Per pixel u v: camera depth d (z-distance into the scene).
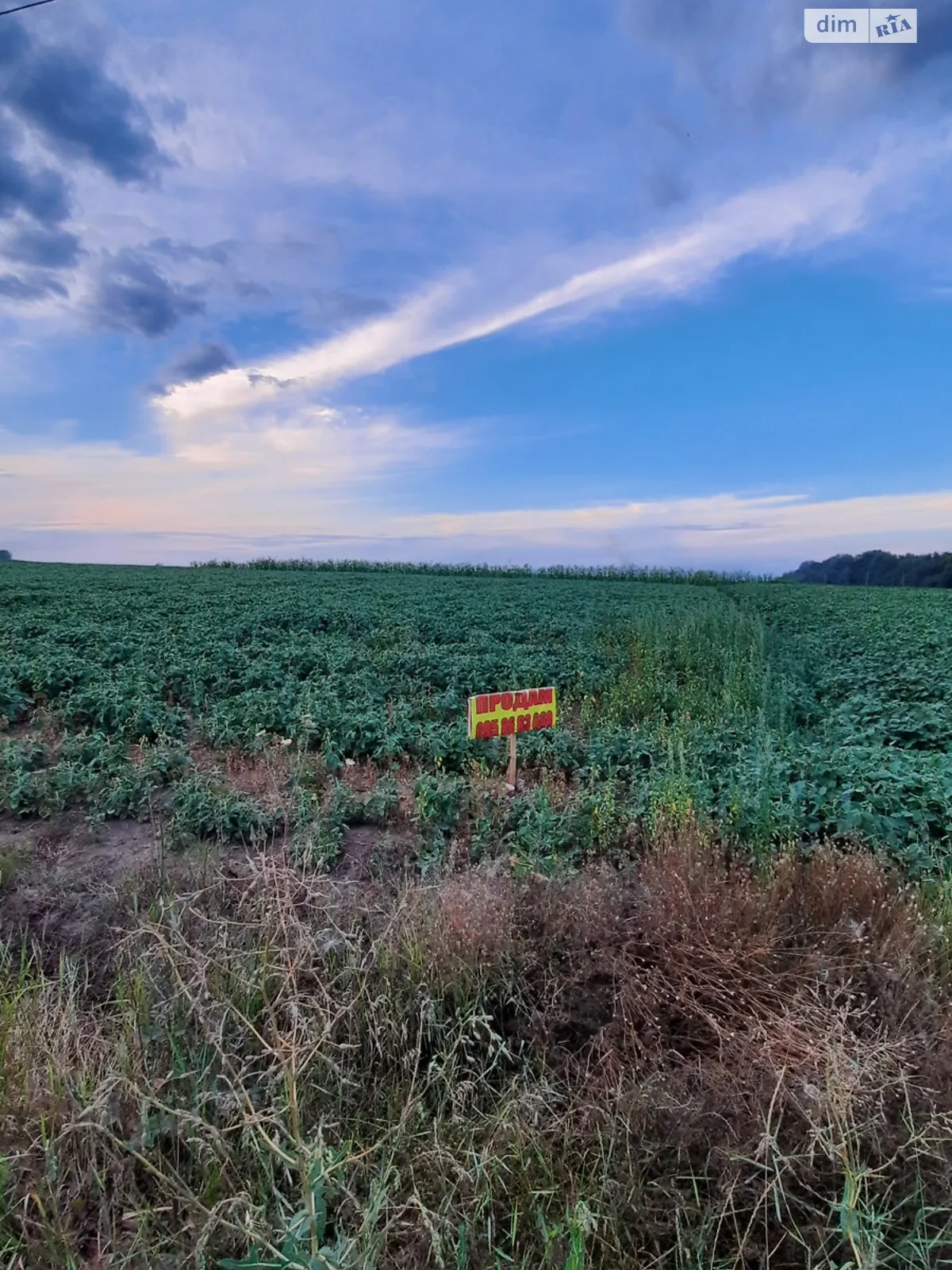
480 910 3.35
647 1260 2.19
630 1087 2.64
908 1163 2.26
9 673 9.35
